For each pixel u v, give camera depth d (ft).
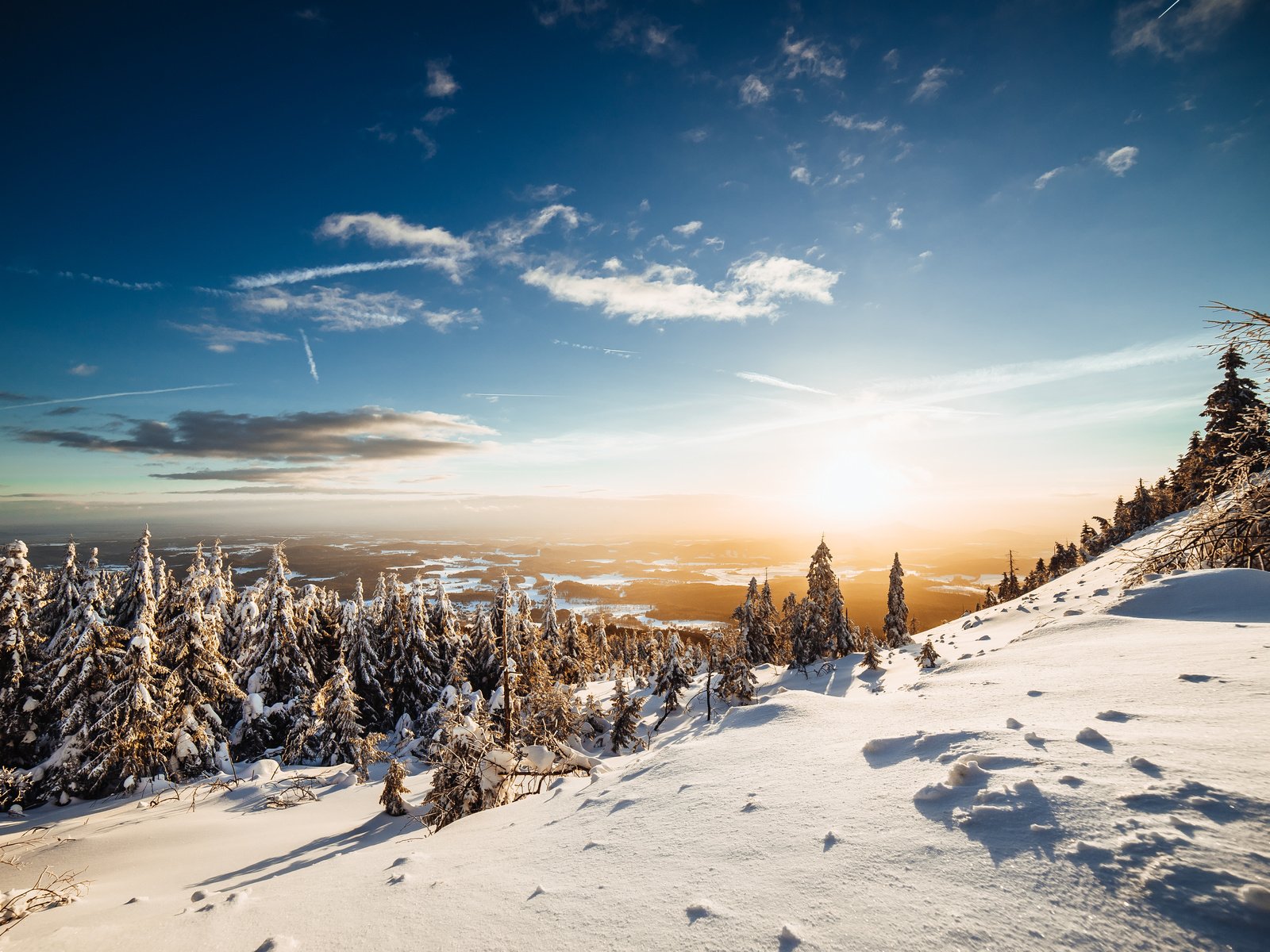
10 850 46.68
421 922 13.46
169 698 77.82
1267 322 27.76
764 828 14.58
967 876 10.30
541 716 62.90
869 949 9.00
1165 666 21.48
